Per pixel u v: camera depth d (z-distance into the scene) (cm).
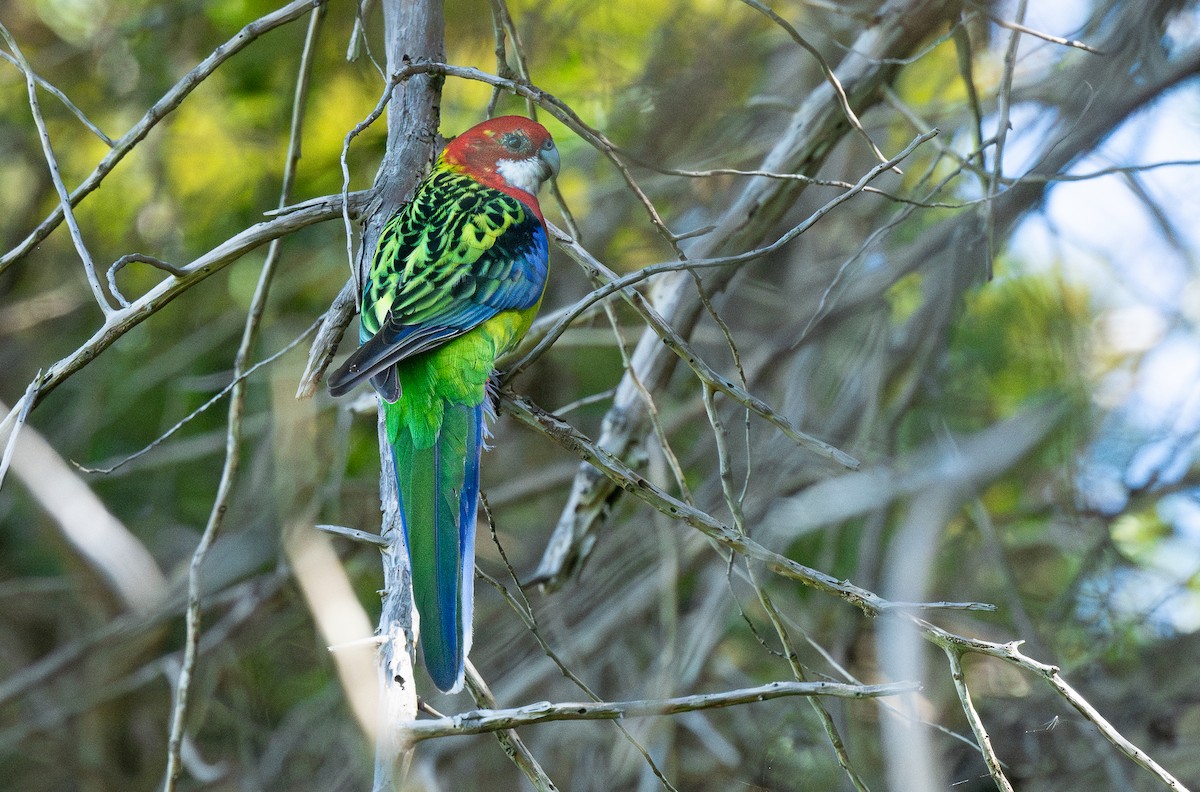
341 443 1230
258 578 1282
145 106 1378
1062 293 1230
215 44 1341
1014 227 1075
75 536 1281
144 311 682
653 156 1246
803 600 1318
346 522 1334
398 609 658
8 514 1502
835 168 1317
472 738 1201
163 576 1389
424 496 738
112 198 1425
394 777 571
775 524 1205
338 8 1150
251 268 1408
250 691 1334
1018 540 1326
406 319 755
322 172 1334
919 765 1027
